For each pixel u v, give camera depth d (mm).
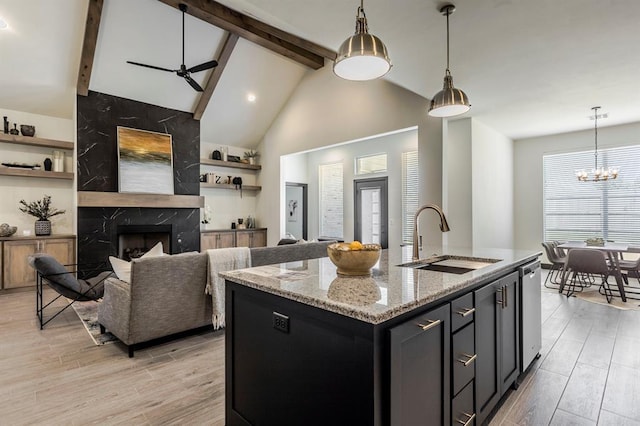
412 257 2643
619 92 4223
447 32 2838
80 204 5355
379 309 1207
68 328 3545
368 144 8023
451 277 1779
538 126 5957
